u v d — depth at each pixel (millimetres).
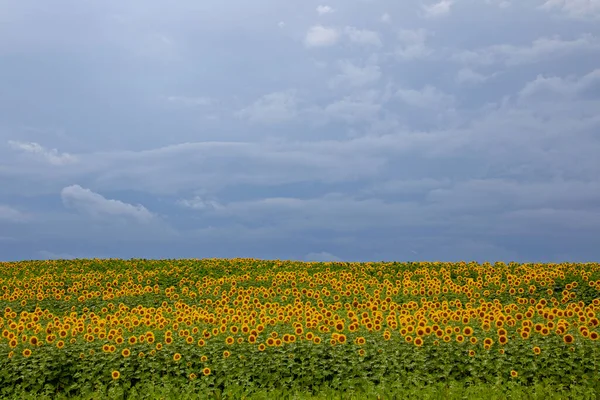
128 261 31016
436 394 10328
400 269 26125
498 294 20094
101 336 13938
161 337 13898
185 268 27969
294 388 11078
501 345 12258
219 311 17359
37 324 15883
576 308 15484
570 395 10141
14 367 12172
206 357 12203
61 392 11688
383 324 15273
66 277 26266
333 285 22062
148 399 10938
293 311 16219
